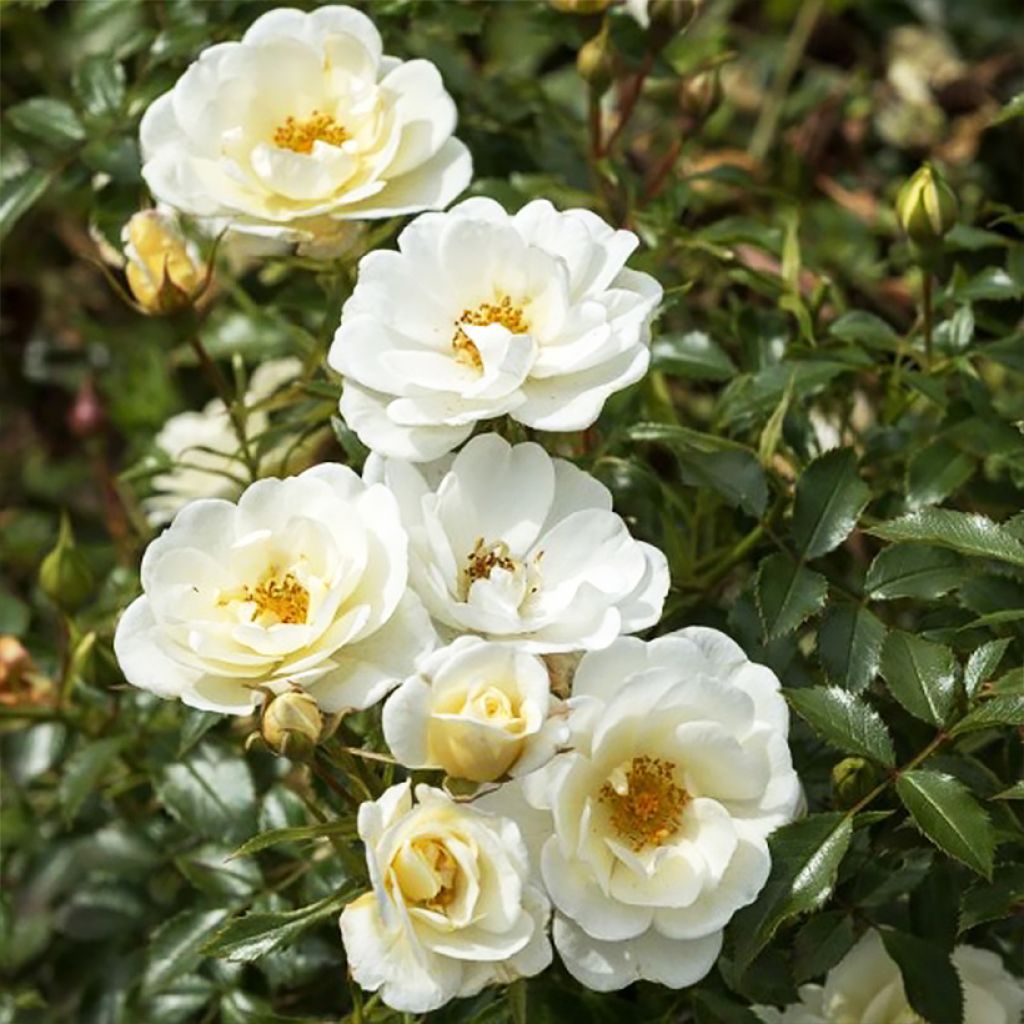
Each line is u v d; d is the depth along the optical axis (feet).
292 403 2.95
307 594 2.42
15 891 3.12
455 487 2.46
